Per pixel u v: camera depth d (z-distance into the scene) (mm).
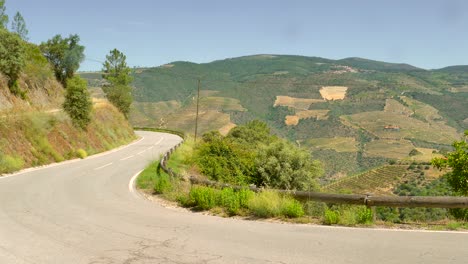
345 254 6996
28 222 10008
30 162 24562
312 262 6590
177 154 33469
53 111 36688
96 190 16734
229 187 14016
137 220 10523
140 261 6812
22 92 37219
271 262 6637
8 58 34531
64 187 17016
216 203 12516
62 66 53969
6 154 22500
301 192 11547
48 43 53781
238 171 28172
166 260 6852
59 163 27609
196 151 30047
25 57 37312
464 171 19312
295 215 10711
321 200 11055
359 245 7598
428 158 100875
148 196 15648
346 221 9734
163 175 20859
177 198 14273
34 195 14516
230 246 7699
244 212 11539
